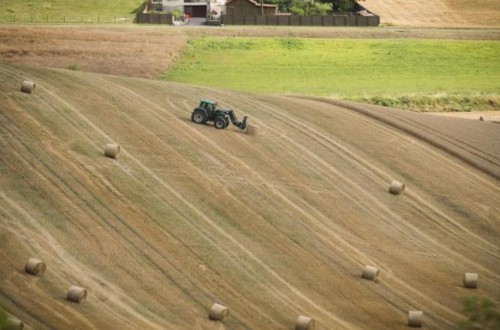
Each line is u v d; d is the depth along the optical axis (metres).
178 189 149.38
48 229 130.00
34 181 141.00
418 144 191.00
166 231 136.75
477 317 93.75
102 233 132.25
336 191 161.50
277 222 146.50
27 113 163.88
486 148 194.38
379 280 135.75
